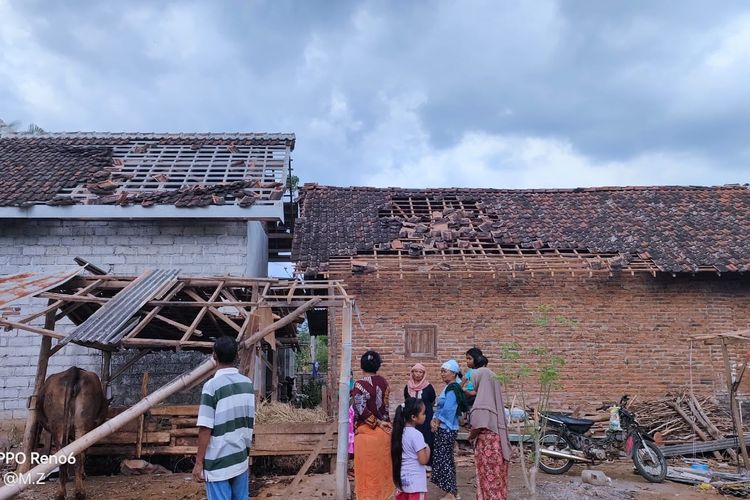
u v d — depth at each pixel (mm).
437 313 12500
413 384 7770
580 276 12711
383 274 12227
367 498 6062
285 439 9164
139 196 11977
